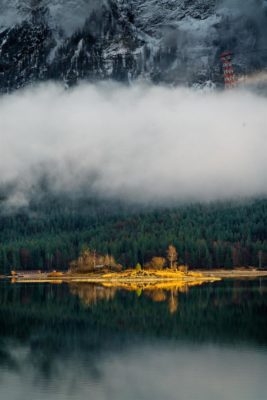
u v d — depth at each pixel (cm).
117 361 9106
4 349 10125
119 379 8088
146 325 12356
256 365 8731
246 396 7288
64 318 13500
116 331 11688
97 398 7288
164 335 11206
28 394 7475
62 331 11812
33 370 8638
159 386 7775
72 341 10738
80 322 12888
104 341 10700
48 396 7394
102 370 8588
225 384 7800
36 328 12194
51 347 10269
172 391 7538
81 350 9969
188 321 12812
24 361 9206
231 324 12350
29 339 11000
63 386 7850
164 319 13138
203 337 10925
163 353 9612
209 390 7544
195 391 7500
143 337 11025
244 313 13900
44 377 8269
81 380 8112
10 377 8281
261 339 10700
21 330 11962
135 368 8675
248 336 11006
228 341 10531
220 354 9494
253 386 7700
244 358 9200
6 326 12450
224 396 7300
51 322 12950
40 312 14562
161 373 8381
